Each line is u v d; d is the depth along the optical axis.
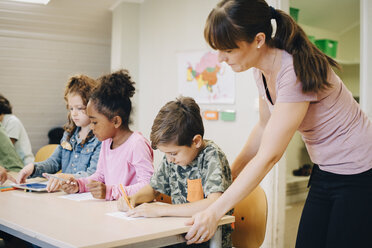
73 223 1.12
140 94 4.07
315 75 1.12
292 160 3.58
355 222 1.20
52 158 2.22
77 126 2.20
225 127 3.15
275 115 1.17
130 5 4.03
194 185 1.42
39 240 1.06
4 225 1.17
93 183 1.51
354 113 1.24
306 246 1.32
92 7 4.05
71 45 4.56
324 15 3.78
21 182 2.00
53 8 3.99
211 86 3.27
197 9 3.43
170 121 1.36
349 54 3.94
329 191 1.27
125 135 1.84
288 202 3.50
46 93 4.56
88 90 2.08
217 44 1.14
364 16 2.34
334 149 1.24
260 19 1.13
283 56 1.18
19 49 4.33
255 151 1.57
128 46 4.02
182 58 3.56
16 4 3.85
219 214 1.13
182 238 1.10
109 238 0.96
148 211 1.21
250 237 1.53
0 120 3.38
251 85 2.93
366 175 1.20
